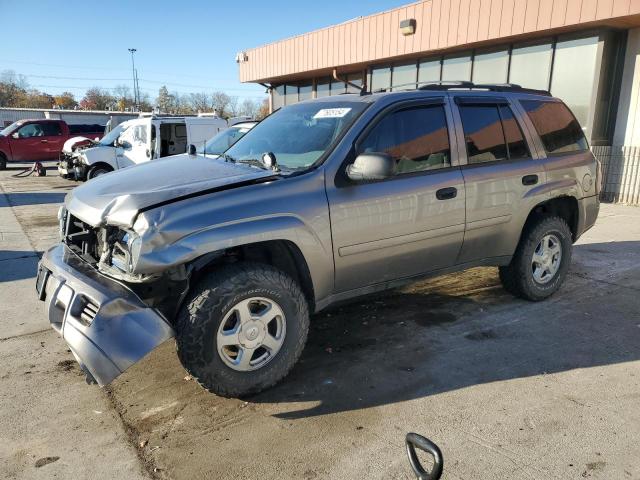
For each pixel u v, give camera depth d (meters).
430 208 3.75
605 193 10.95
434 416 2.99
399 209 3.59
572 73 11.19
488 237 4.21
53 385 3.40
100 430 2.90
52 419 3.01
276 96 22.25
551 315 4.49
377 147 3.57
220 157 4.05
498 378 3.42
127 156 13.62
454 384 3.35
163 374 3.54
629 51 10.74
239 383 3.06
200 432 2.87
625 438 2.77
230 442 2.78
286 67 18.78
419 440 1.68
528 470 2.52
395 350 3.84
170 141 13.14
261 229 3.00
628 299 4.86
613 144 11.27
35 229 8.65
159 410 3.10
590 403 3.11
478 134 4.14
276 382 3.23
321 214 3.25
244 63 21.33
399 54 14.23
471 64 13.34
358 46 15.50
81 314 2.83
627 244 6.99
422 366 3.60
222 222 2.89
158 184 3.22
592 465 2.56
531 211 4.56
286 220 3.10
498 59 12.66
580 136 5.05
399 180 3.61
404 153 3.69
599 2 9.72
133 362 2.63
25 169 20.55
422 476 1.68
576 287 5.21
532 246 4.53
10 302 4.98
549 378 3.41
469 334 4.11
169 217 2.78
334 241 3.34
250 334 3.05
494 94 4.38
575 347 3.87
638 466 2.55
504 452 2.66
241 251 3.29
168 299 2.98
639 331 4.14
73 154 14.05
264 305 3.12
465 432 2.83
